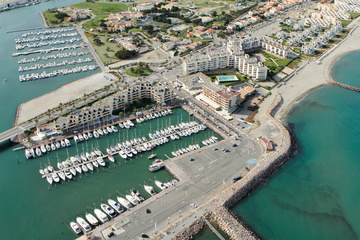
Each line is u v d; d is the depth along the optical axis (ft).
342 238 647.97
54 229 651.66
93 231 625.82
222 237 620.90
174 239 606.14
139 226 638.12
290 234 650.84
